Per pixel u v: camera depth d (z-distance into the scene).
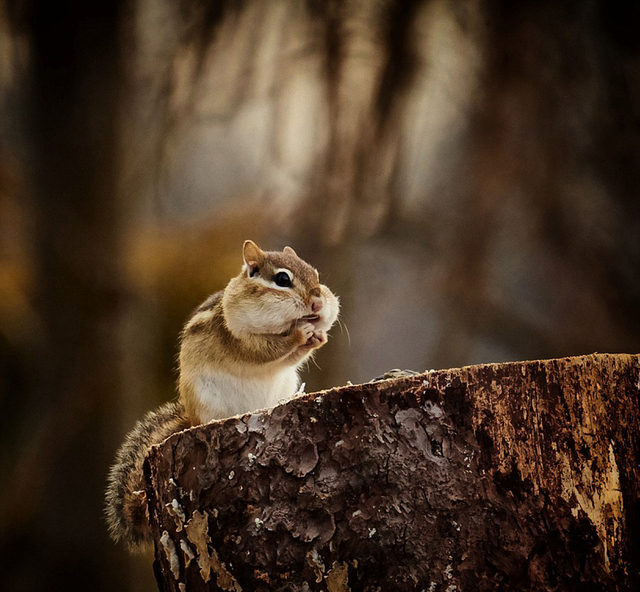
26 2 14.84
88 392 14.73
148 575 15.59
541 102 17.48
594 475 6.17
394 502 6.02
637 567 6.17
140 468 7.96
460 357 21.27
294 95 17.25
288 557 6.07
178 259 19.52
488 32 16.81
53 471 14.74
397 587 5.92
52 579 14.55
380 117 16.39
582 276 19.25
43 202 14.89
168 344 18.02
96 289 14.77
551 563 5.97
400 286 21.89
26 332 18.73
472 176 18.53
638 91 17.33
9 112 16.38
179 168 19.66
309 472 6.13
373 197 16.98
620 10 17.03
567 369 6.23
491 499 6.02
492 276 20.28
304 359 8.99
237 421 6.33
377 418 6.13
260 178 20.53
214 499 6.29
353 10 15.86
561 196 18.25
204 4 15.42
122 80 15.02
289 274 8.61
